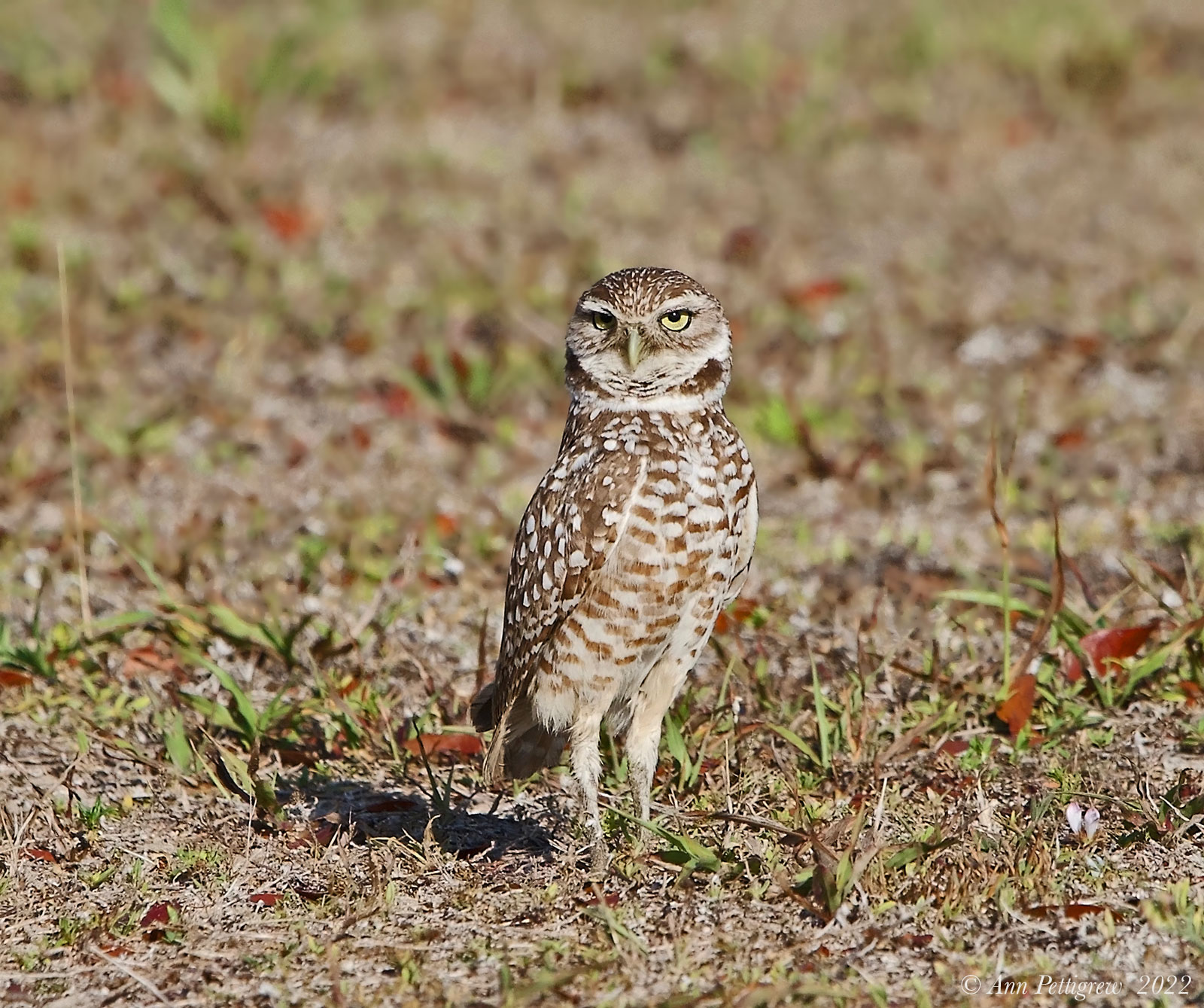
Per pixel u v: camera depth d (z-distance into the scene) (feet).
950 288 88.94
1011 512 63.77
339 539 60.13
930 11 129.39
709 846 38.83
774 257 92.58
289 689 49.52
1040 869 36.29
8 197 94.63
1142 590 54.24
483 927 35.73
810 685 48.83
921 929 34.81
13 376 73.61
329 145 107.14
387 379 76.07
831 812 40.68
